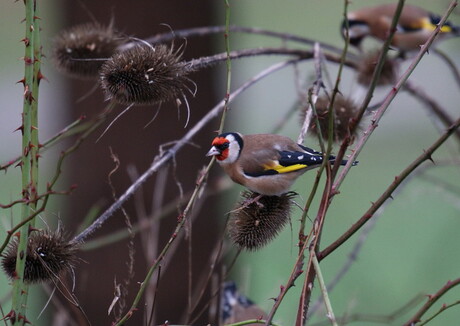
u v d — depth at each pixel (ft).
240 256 40.19
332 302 44.68
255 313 26.40
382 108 18.40
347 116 25.09
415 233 53.06
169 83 21.40
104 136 39.91
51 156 53.62
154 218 29.09
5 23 97.55
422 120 76.54
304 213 17.88
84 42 26.17
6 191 60.39
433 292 46.78
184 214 19.38
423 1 76.69
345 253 50.80
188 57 40.01
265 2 108.47
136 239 39.06
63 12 39.32
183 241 39.78
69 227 40.29
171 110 39.96
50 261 19.89
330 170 18.10
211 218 40.55
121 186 39.91
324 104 25.23
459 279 16.51
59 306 26.76
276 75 86.84
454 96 80.43
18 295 18.58
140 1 38.96
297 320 17.42
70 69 26.50
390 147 71.92
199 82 40.32
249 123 77.51
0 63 90.22
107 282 39.11
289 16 102.99
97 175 40.04
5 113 79.46
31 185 19.25
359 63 32.60
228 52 20.75
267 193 22.94
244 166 23.93
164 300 39.83
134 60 21.12
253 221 21.95
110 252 39.14
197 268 40.06
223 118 20.83
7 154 71.77
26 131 18.88
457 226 52.85
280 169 23.34
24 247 18.65
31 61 19.12
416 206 55.83
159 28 39.19
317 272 17.16
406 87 33.65
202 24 40.04
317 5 105.50
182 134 40.16
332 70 61.98
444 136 17.22
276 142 24.35
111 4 38.86
